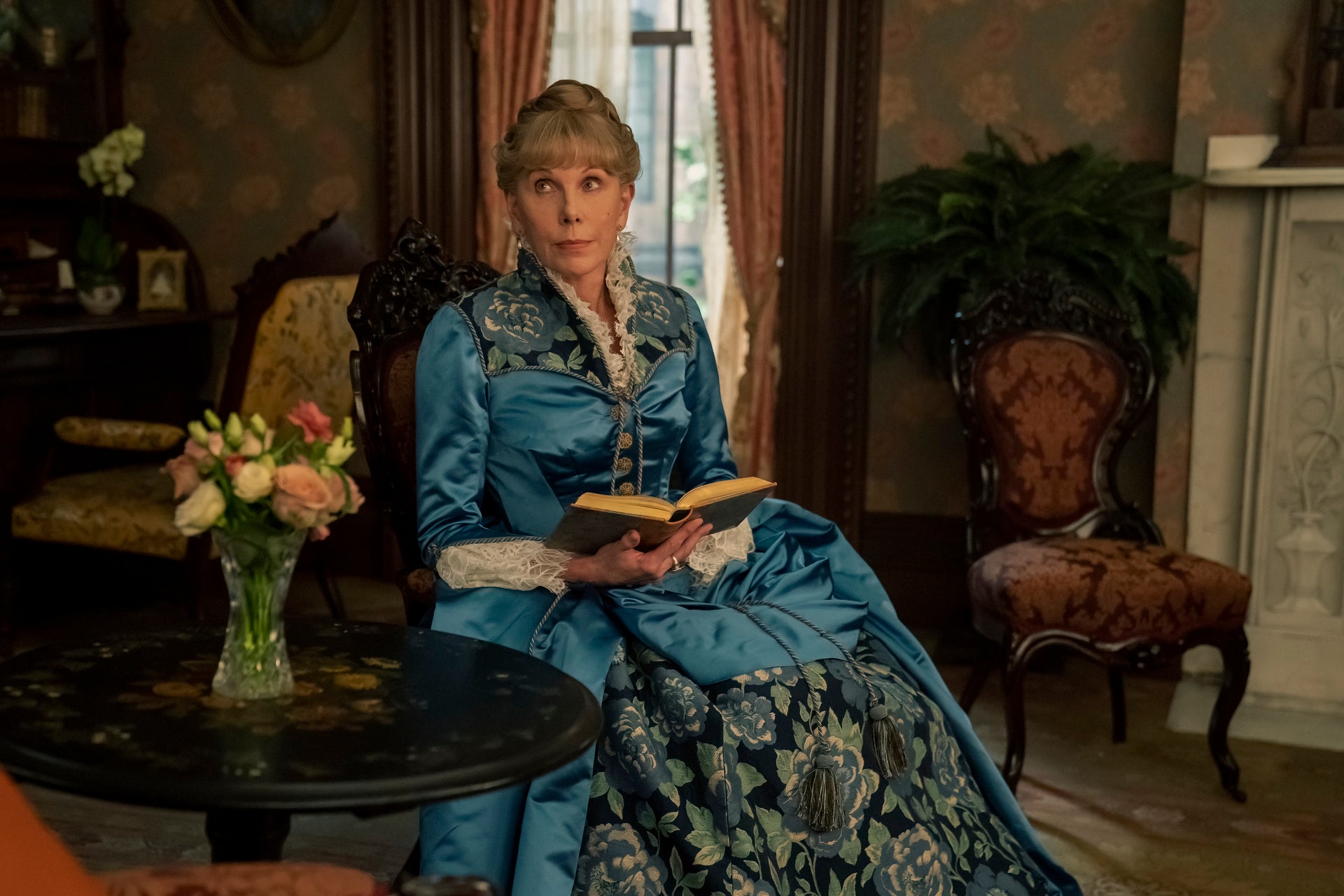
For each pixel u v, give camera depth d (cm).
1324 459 412
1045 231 419
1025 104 466
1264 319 411
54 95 520
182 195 563
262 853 163
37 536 422
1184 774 352
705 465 259
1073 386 382
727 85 507
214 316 535
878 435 496
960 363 391
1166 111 452
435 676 179
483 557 222
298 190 550
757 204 509
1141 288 409
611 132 232
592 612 222
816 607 234
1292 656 419
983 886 228
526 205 234
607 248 238
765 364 516
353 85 538
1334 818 324
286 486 158
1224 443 423
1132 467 462
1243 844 308
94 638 192
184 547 400
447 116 531
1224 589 324
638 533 206
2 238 508
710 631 219
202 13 547
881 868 214
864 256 462
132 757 143
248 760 144
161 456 495
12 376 456
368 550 557
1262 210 410
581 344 238
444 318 235
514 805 204
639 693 215
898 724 223
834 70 481
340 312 420
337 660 184
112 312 522
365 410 256
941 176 453
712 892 201
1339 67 399
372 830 312
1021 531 382
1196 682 434
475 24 521
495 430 234
